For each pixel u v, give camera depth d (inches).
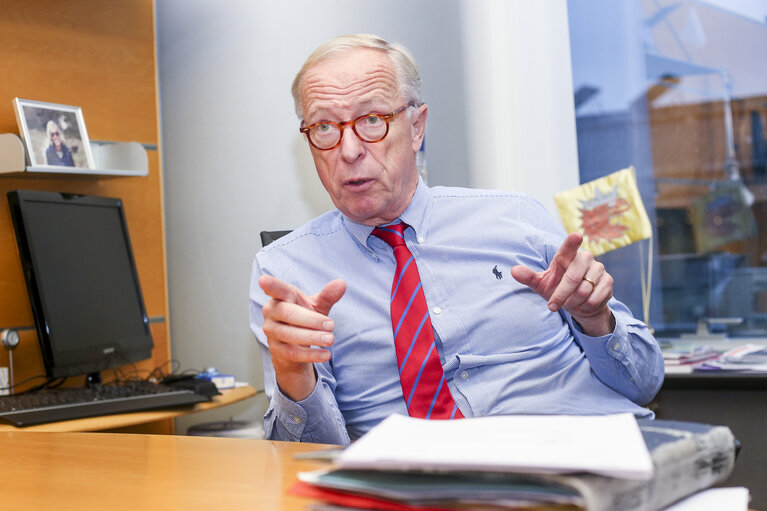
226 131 107.7
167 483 31.8
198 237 110.3
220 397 84.1
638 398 56.5
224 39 107.3
